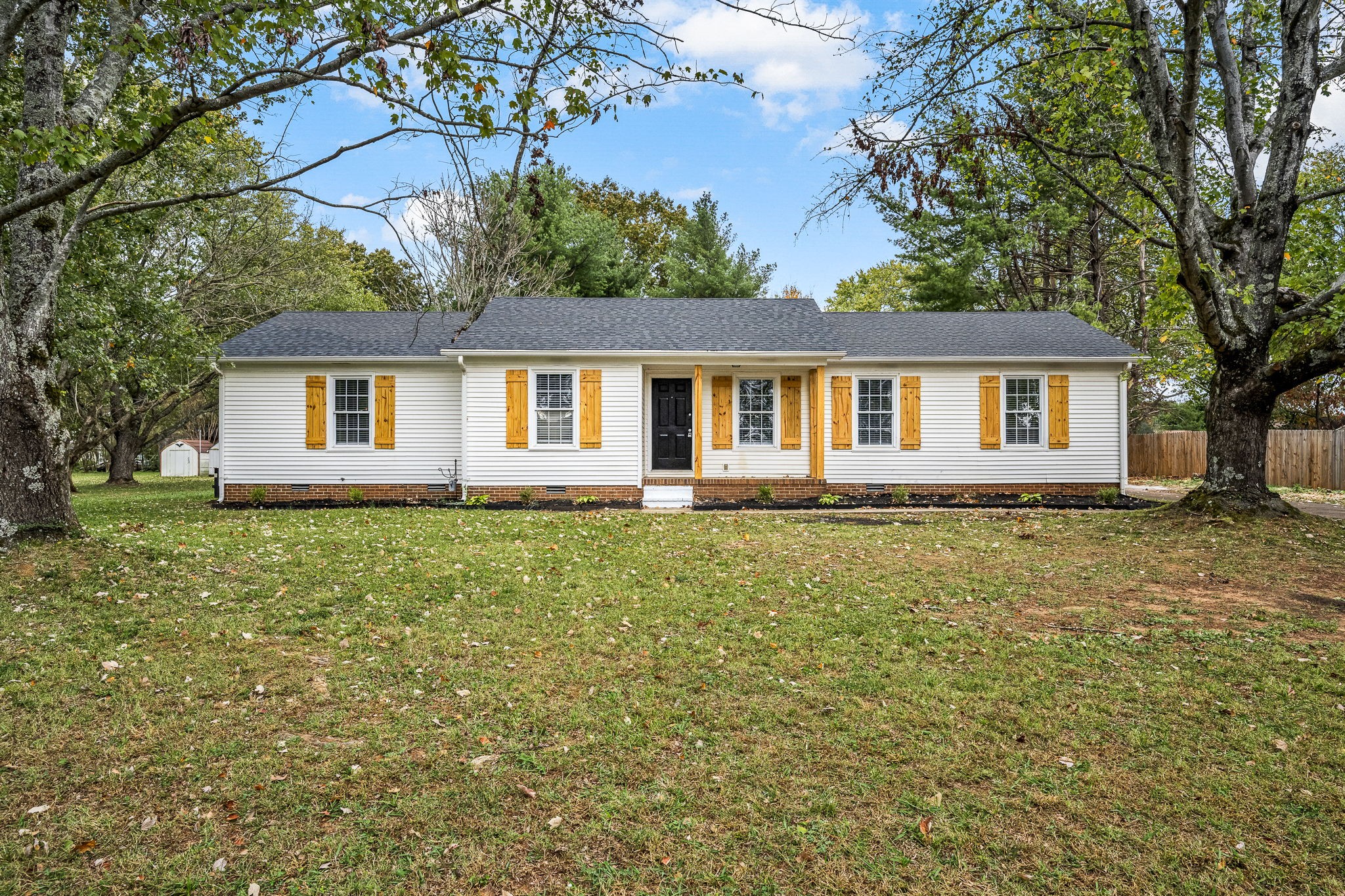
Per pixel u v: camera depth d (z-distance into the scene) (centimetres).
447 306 2227
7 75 898
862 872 276
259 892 262
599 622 582
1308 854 287
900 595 670
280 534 990
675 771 349
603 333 1522
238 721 396
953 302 2552
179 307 1636
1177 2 835
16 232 695
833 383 1514
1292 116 1010
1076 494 1509
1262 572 755
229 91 525
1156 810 317
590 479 1459
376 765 351
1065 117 1051
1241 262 1042
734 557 852
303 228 2416
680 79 557
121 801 318
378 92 530
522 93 546
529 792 327
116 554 687
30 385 687
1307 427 2483
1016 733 390
